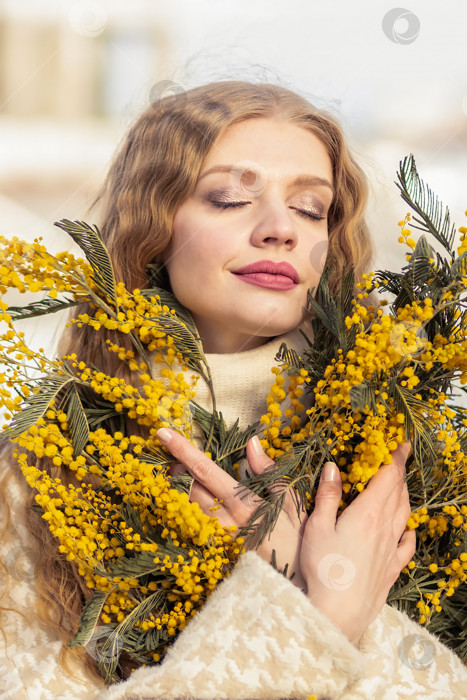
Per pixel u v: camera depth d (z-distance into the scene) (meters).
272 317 0.86
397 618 0.84
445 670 0.83
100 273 0.85
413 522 0.86
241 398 0.89
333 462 0.84
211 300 0.87
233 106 0.87
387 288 0.87
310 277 0.88
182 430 0.86
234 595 0.81
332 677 0.79
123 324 0.85
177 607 0.83
